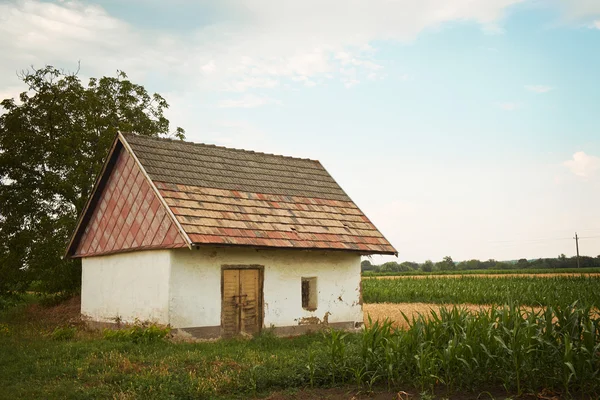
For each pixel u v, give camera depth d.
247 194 20.25
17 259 28.67
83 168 29.28
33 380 11.70
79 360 13.30
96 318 21.42
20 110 29.31
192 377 11.55
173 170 19.42
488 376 10.65
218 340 17.45
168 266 17.14
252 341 17.14
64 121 30.28
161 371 12.02
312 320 19.88
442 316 12.16
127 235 19.64
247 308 18.41
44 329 21.39
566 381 9.59
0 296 31.95
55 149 28.94
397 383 11.21
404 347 11.34
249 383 11.30
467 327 11.00
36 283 32.25
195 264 17.48
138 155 19.31
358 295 21.30
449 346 10.55
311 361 11.45
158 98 33.66
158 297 17.50
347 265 21.17
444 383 10.59
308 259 20.09
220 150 22.30
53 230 29.02
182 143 21.34
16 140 28.70
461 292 38.19
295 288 19.58
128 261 19.47
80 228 22.59
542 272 78.69
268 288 18.92
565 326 10.41
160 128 32.97
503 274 75.69
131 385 10.95
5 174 29.58
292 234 19.39
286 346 16.58
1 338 17.91
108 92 32.47
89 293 22.20
